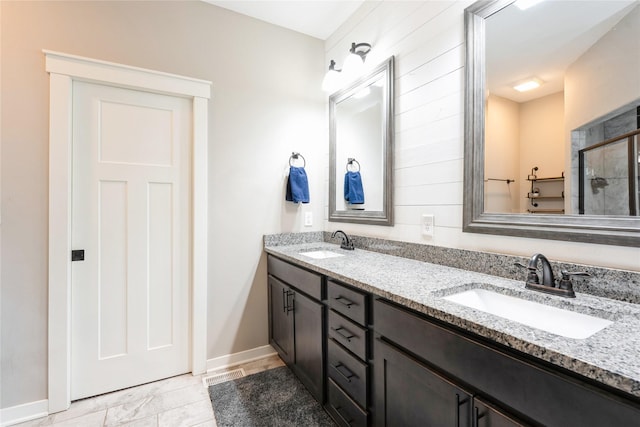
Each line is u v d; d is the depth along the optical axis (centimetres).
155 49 195
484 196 138
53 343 169
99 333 185
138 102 194
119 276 190
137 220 194
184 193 207
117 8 185
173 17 201
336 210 243
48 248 168
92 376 183
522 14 125
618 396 57
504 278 128
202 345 210
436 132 160
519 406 72
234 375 207
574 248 110
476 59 139
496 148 133
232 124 222
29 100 164
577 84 109
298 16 229
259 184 232
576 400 62
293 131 246
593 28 105
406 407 105
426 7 165
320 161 258
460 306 94
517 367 72
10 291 162
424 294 107
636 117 94
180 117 206
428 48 164
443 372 92
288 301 197
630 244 95
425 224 167
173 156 204
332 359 150
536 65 121
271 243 236
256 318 233
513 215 127
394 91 186
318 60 255
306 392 187
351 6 217
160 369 201
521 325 79
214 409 171
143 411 170
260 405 174
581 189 108
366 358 125
